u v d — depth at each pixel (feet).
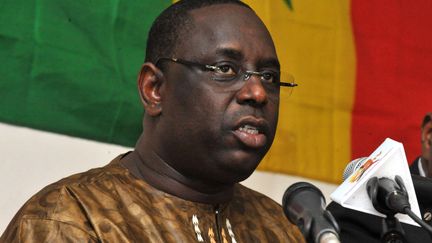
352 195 12.15
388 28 22.80
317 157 21.86
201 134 13.92
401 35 22.90
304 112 21.80
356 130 22.26
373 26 22.65
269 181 21.36
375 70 22.59
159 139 14.38
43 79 18.94
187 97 14.02
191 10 14.61
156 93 14.51
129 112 19.70
